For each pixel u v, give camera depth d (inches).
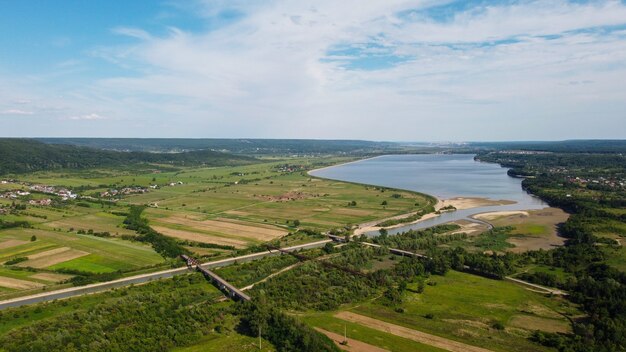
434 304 5841.5
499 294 6181.1
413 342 4778.5
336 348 4547.2
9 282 6535.4
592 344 4655.5
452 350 4596.5
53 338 4596.5
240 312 5423.2
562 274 6963.6
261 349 4613.7
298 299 5949.8
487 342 4783.5
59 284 6520.7
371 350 4579.2
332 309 5718.5
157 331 4840.1
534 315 5477.4
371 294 6205.7
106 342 4562.0
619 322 4943.4
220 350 4601.4
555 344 4680.1
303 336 4618.6
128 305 5482.3
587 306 5556.1
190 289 6333.7
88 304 5718.5
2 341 4574.3
